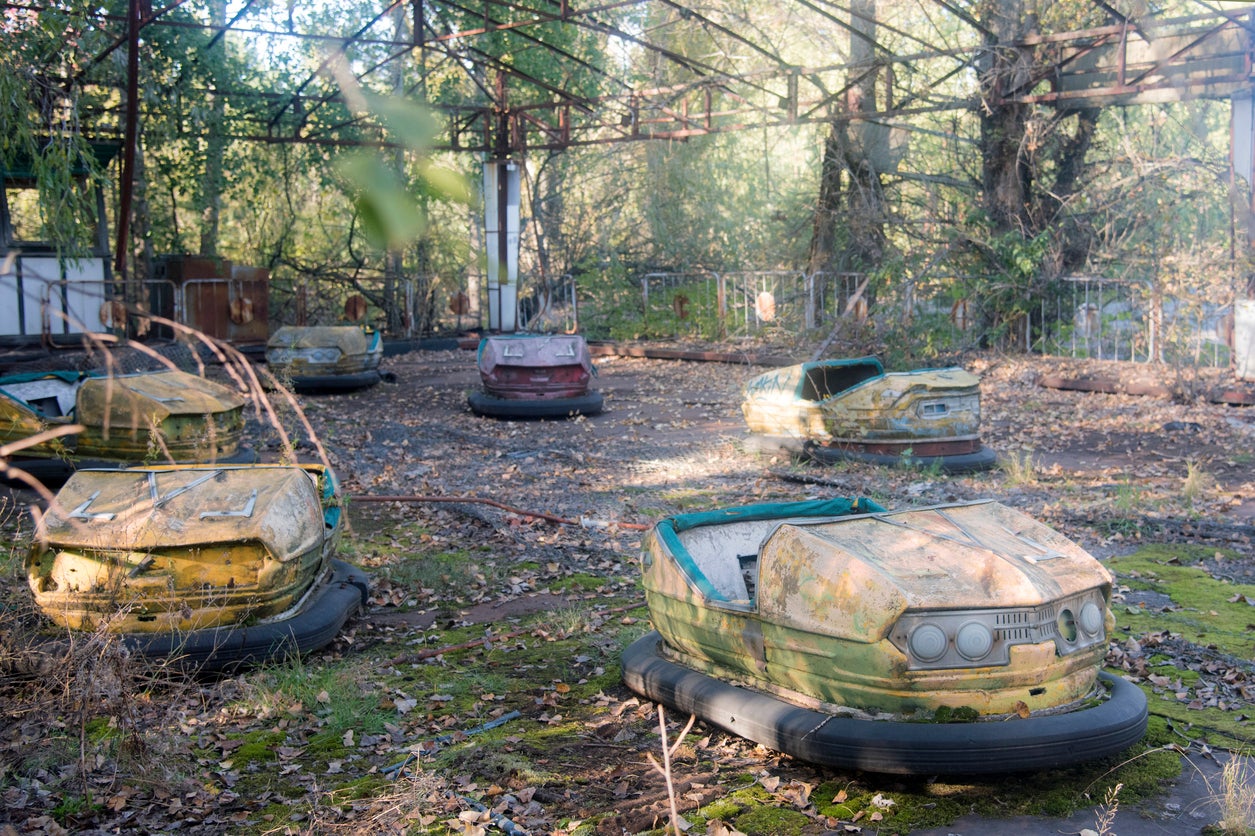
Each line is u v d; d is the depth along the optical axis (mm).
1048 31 18812
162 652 5348
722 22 25828
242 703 5199
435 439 13617
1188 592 6988
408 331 26453
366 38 16609
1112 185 19234
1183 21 16109
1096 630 4379
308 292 26734
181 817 4113
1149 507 9234
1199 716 4914
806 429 11555
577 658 5906
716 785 4266
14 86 10516
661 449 12680
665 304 26734
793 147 34062
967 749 3992
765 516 5648
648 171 29016
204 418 9586
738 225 30516
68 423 9461
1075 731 4043
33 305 16359
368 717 5066
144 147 22734
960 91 26141
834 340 19500
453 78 25609
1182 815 3928
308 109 23406
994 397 15836
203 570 5539
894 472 10766
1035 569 4328
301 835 3922
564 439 13555
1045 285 18562
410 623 6652
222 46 22797
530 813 4059
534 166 30391
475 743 4762
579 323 27422
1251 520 8805
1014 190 19641
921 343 18781
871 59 20750
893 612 4062
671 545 5172
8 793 4234
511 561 8102
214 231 26203
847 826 3869
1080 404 14930
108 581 5418
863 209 21922
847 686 4246
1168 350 16281
